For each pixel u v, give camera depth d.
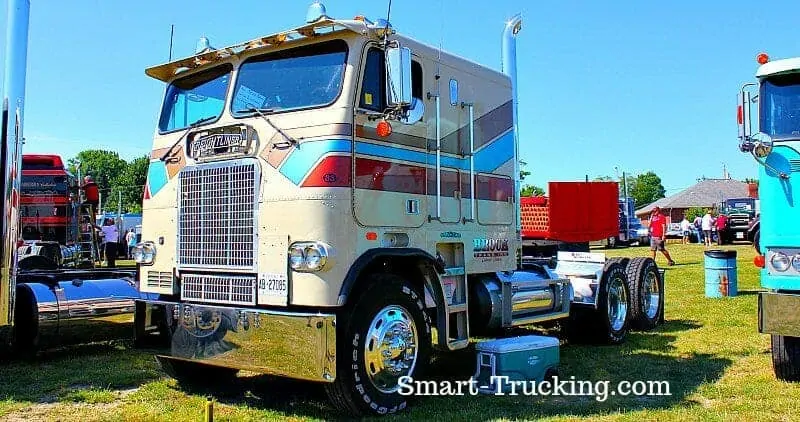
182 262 5.93
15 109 6.85
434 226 6.17
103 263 21.02
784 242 6.03
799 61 6.23
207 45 6.18
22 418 5.47
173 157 6.14
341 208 5.21
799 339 6.30
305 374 4.93
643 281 9.77
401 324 5.57
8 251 6.82
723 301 12.54
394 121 5.66
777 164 6.13
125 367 7.32
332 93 5.39
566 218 16.33
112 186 95.12
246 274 5.50
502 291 7.14
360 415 5.36
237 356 5.31
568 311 8.20
